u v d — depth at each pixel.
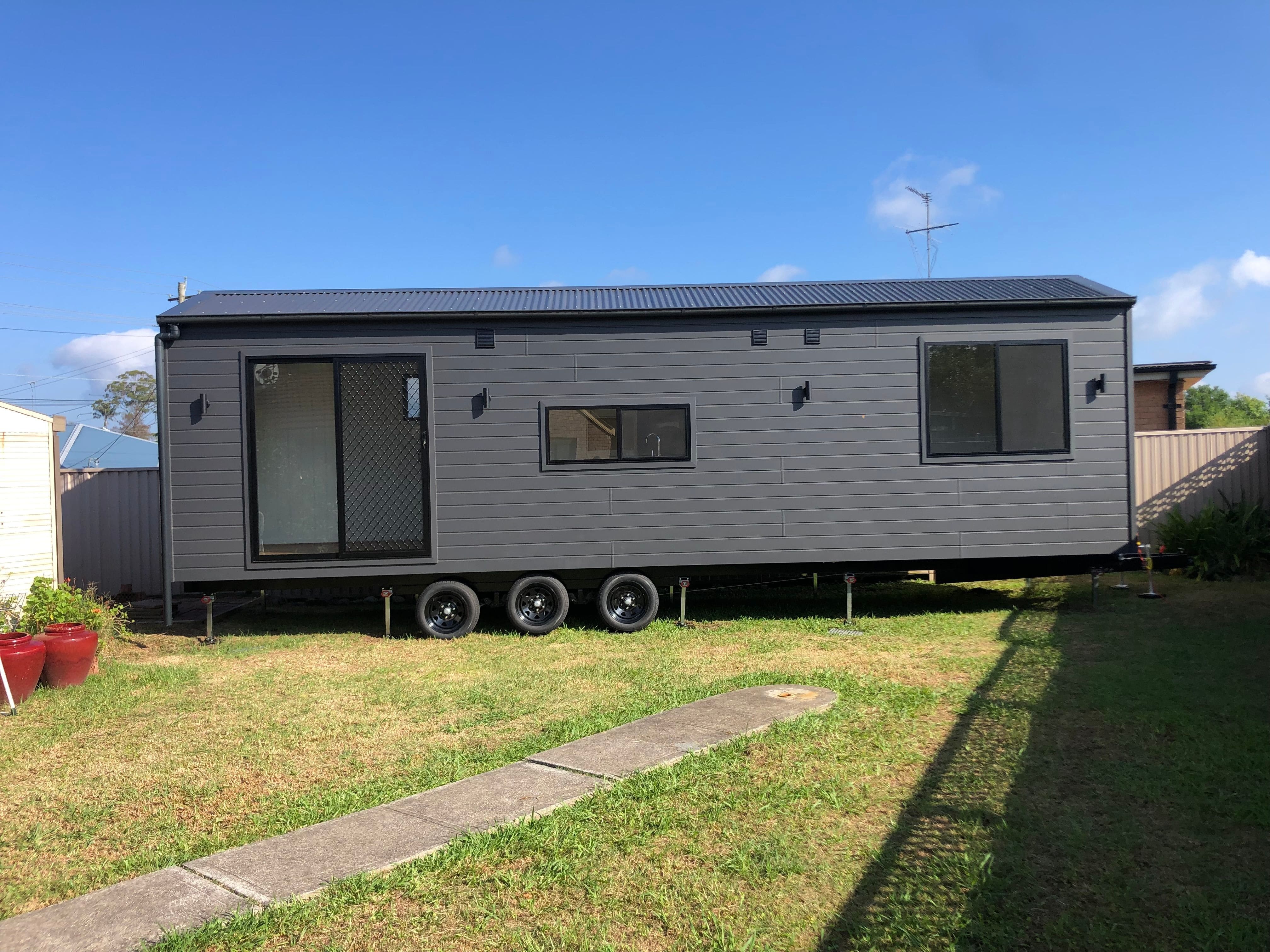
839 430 8.90
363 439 8.65
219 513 8.52
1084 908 3.22
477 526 8.75
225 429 8.52
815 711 5.70
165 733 5.70
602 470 8.82
